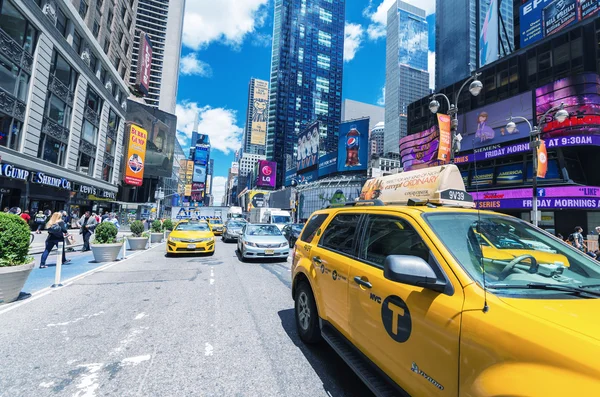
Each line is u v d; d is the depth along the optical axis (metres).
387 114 156.62
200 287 6.86
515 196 20.45
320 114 159.50
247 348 3.63
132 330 4.19
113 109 34.00
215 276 8.16
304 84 157.62
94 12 28.09
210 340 3.86
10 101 17.94
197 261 10.91
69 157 24.95
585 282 1.93
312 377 2.96
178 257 11.95
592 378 1.08
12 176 17.86
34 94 19.89
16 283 5.43
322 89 161.62
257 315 4.91
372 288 2.34
